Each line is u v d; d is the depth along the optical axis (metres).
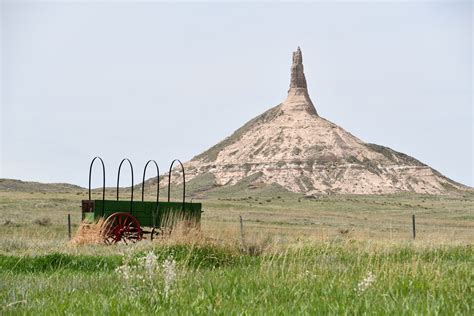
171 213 39.62
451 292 15.77
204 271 22.86
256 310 13.44
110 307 13.96
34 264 26.66
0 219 87.81
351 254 30.06
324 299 14.60
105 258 27.83
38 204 145.00
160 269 19.09
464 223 144.38
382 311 13.13
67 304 14.78
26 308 14.60
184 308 13.75
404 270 19.12
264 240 32.22
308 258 25.83
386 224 132.00
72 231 65.06
